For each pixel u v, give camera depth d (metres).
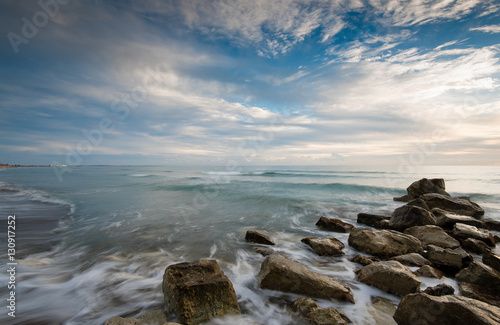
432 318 3.52
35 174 54.25
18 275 5.75
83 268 6.29
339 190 24.09
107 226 10.64
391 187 25.05
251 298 4.81
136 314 4.31
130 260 6.87
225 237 9.21
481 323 3.15
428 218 9.55
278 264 5.22
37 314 4.28
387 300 4.78
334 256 7.31
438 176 41.50
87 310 4.42
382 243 7.37
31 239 8.75
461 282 5.44
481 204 17.05
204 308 3.96
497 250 7.83
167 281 4.48
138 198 18.98
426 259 6.48
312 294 4.75
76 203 16.55
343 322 3.65
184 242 8.58
